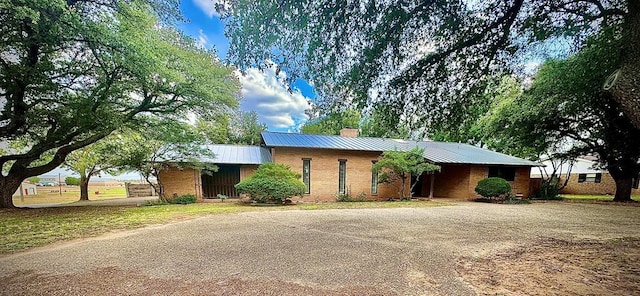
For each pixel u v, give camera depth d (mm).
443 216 8656
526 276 3488
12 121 8945
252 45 3533
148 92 10336
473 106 5090
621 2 3436
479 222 7641
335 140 16109
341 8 3318
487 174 15797
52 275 3420
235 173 15609
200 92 10438
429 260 4168
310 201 14039
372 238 5582
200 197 13852
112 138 12320
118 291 2943
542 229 6719
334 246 4930
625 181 14633
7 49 7609
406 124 4934
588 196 18438
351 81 4090
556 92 10672
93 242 5137
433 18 3580
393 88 4414
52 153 13195
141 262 3955
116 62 8273
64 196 20953
